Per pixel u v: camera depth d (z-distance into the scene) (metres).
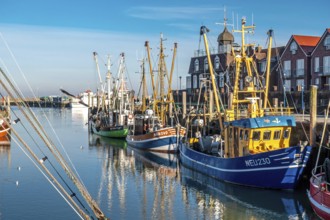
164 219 24.31
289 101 60.66
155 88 59.75
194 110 62.81
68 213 25.05
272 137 30.39
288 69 76.00
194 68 93.25
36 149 52.12
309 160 28.45
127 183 33.62
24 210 25.67
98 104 91.25
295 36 75.56
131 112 69.19
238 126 31.41
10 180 33.69
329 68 67.81
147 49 60.22
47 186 31.66
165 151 50.97
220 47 83.38
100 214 14.45
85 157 47.84
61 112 192.75
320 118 41.81
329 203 21.27
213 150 37.69
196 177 35.69
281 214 24.69
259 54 81.25
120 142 64.06
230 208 26.22
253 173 29.39
